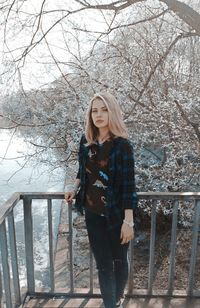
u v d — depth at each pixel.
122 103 5.38
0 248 2.04
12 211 2.18
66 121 5.66
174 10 5.12
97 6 5.25
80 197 2.02
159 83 5.52
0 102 5.91
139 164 5.53
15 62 5.26
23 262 4.91
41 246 5.48
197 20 5.06
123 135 1.88
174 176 5.34
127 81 5.31
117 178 1.84
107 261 1.98
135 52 5.85
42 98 6.03
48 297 2.54
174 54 5.61
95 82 5.54
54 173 7.40
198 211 2.33
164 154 5.61
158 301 2.49
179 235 5.38
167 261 4.67
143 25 5.90
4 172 9.32
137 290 2.57
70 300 2.50
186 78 5.63
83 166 1.97
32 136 6.14
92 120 1.89
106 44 5.73
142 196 2.27
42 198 2.30
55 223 6.35
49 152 6.15
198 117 5.17
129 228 1.84
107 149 1.85
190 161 5.37
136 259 4.80
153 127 5.48
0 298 1.94
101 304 2.45
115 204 1.88
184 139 5.29
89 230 2.00
